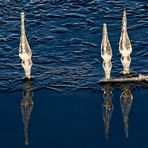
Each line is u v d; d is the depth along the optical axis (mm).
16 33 101125
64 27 103000
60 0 112938
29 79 84562
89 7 110062
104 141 71000
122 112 76250
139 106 77312
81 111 76688
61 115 75938
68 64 89500
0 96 80500
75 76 85312
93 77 84750
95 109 77062
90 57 91688
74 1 112500
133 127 73438
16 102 79000
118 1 111938
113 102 78375
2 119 75562
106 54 80875
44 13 108562
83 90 81500
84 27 102625
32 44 97000
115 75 85062
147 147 69750
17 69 88188
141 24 102688
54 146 70250
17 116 76062
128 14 106688
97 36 99125
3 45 96688
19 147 70312
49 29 102375
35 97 80062
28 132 73000
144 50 93562
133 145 70188
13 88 82500
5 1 113625
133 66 88250
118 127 73500
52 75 85812
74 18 106188
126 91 80625
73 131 72938
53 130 73188
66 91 81375
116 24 103312
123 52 83125
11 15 108188
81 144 70562
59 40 98062
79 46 95625
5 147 70375
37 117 75688
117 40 97688
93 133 72500
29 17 107312
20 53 82812
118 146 70062
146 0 112125
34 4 112250
